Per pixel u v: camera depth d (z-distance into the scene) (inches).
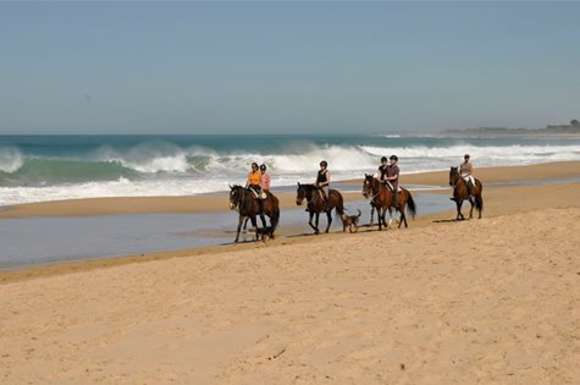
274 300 466.0
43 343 414.0
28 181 1788.9
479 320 390.3
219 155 2554.1
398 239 669.3
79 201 1352.1
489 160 3110.2
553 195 1423.5
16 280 675.4
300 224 1067.3
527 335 362.3
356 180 1953.7
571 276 470.9
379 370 329.7
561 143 5866.1
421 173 2153.1
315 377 327.0
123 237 960.3
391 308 424.2
